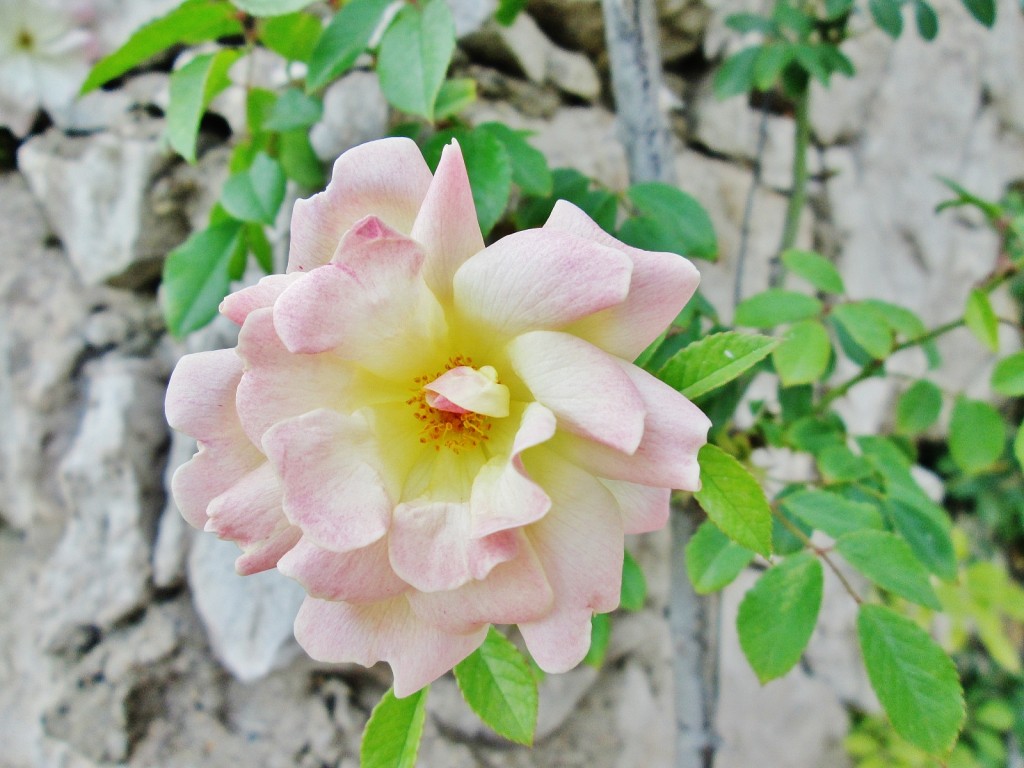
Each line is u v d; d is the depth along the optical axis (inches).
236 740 10.5
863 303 8.4
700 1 11.9
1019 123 16.7
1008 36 16.3
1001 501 17.5
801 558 6.7
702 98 12.8
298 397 5.2
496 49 10.4
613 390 4.9
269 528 5.3
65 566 10.3
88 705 10.2
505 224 10.0
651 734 12.1
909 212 15.3
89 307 10.6
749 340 5.7
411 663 5.4
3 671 10.8
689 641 9.5
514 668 6.1
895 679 6.2
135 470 10.3
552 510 5.3
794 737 13.7
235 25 7.7
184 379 5.3
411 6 7.0
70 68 10.1
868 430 14.6
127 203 10.2
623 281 4.9
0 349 10.4
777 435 9.1
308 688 10.7
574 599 5.2
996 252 16.1
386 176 5.4
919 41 15.2
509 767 11.1
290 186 9.7
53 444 10.5
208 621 10.2
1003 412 16.6
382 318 5.2
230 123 10.3
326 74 7.2
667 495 5.7
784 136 13.7
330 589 5.1
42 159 10.2
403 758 5.9
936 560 8.0
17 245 10.7
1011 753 17.6
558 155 10.9
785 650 6.5
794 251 8.7
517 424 5.8
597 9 10.9
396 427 5.9
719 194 13.0
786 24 10.2
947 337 15.8
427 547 5.2
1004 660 14.7
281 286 5.3
